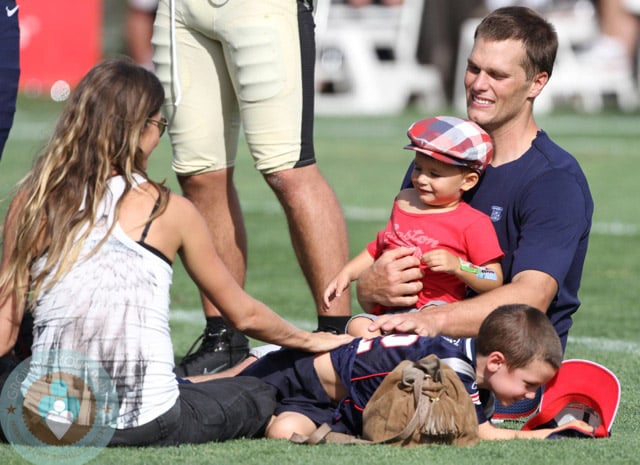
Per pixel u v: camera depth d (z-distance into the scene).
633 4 87.50
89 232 13.27
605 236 35.41
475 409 14.06
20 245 13.36
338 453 13.27
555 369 13.80
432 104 87.31
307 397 15.05
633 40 88.56
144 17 91.25
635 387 18.05
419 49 89.44
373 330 14.65
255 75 18.50
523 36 16.30
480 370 14.12
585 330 23.11
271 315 14.59
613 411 14.77
